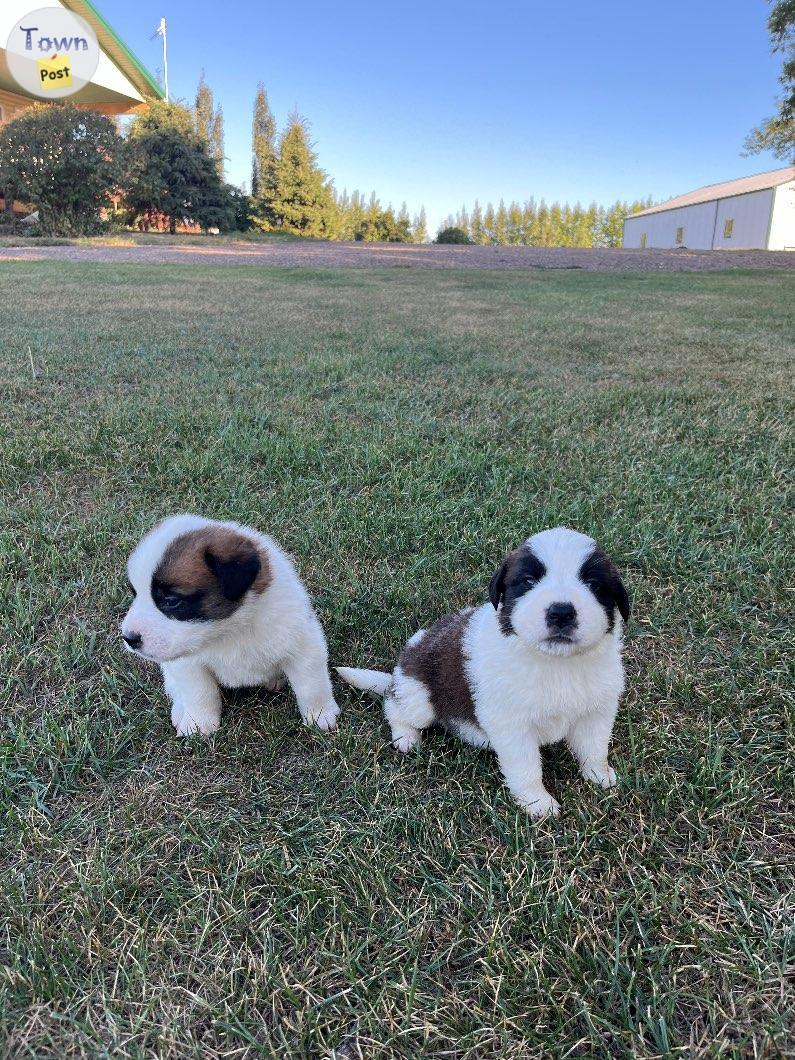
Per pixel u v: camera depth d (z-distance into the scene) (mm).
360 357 2639
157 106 12086
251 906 658
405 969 595
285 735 865
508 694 729
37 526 1306
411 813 743
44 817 737
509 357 2748
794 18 7270
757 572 1185
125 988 585
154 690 941
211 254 8016
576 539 749
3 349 2600
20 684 935
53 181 8812
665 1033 542
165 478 1521
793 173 13453
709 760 793
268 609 825
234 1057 540
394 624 1078
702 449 1682
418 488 1481
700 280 6301
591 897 662
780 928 620
